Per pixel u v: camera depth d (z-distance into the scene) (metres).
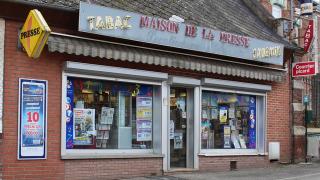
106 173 11.60
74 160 11.09
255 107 15.55
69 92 11.29
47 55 10.80
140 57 11.76
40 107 10.62
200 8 15.27
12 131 10.21
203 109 14.01
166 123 12.84
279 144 15.95
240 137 15.02
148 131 12.79
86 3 10.71
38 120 10.58
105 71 11.45
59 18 10.81
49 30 9.52
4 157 10.07
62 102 10.95
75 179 11.07
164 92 12.81
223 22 15.07
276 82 16.00
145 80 12.44
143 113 12.72
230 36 13.64
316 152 17.62
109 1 12.14
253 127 15.46
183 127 13.63
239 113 15.05
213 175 12.82
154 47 12.25
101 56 11.05
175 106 13.47
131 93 12.50
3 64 10.14
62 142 10.90
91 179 11.32
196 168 13.48
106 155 11.60
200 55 13.26
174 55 12.59
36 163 10.51
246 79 14.91
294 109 16.67
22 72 10.41
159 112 12.75
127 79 12.07
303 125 17.14
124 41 11.70
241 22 16.16
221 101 14.54
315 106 18.98
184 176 12.44
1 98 10.07
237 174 13.17
